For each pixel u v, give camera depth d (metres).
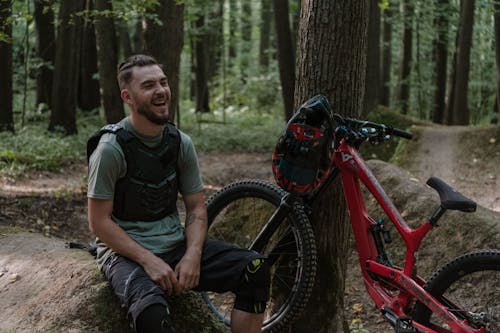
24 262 3.54
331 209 3.58
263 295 2.87
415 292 3.11
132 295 2.63
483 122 20.66
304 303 3.30
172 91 8.08
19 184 7.76
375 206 4.79
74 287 3.01
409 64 18.30
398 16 16.44
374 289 3.28
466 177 9.42
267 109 20.73
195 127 15.45
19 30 13.85
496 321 3.16
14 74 14.05
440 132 10.89
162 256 2.88
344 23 3.45
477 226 4.39
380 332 3.99
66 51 11.47
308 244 3.31
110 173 2.75
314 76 3.51
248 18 19.52
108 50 9.87
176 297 3.11
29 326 2.95
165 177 2.87
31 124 12.45
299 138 3.21
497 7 12.58
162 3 7.82
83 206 6.88
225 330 3.41
